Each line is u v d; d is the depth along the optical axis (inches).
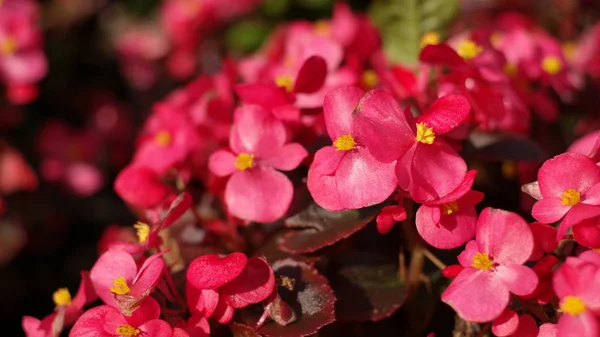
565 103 14.0
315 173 10.3
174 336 10.0
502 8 19.5
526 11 19.3
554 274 9.4
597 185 9.8
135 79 24.4
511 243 9.6
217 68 22.8
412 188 9.9
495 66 12.2
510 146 11.6
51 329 10.8
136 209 13.3
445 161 10.1
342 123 10.3
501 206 12.2
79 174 21.8
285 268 10.9
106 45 24.8
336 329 11.2
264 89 11.4
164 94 24.4
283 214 10.8
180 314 10.5
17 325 20.1
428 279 11.0
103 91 23.6
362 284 11.1
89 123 23.0
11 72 17.8
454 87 11.5
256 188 10.9
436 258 10.9
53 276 21.2
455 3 14.4
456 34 15.2
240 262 10.1
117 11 26.4
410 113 10.2
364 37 15.1
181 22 21.1
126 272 10.5
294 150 11.0
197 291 10.2
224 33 21.8
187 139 12.7
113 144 23.0
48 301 20.7
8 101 20.5
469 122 11.6
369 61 15.2
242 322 10.4
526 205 12.0
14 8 18.6
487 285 9.5
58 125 22.1
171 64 22.6
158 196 12.2
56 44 22.8
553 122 14.0
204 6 20.9
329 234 10.7
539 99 13.0
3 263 20.5
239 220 11.6
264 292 10.2
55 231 21.6
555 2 18.1
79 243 22.1
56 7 23.7
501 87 12.0
